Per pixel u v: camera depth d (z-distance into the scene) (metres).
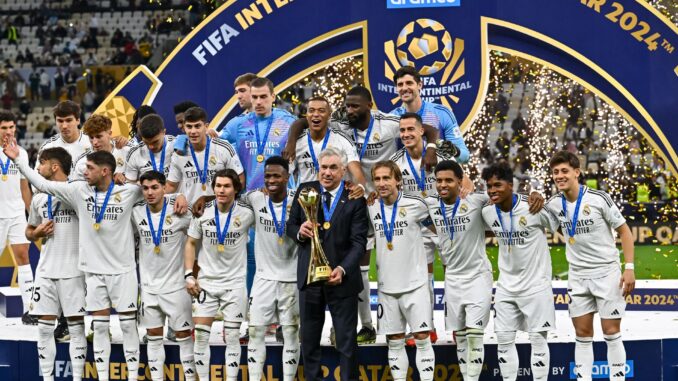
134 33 26.19
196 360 8.09
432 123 8.79
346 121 8.66
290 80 11.10
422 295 7.83
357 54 11.00
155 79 10.86
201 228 8.07
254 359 8.04
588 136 20.12
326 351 8.25
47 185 8.23
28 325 10.03
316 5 10.79
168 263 8.17
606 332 7.79
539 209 7.60
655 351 8.31
